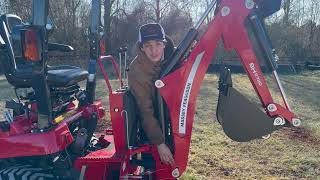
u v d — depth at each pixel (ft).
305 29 95.40
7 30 11.09
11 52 10.55
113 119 10.79
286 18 96.99
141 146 10.78
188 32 10.12
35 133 10.29
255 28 10.28
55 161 10.53
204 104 33.88
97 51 12.47
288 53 90.63
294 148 20.83
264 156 19.39
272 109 10.56
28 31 9.46
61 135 10.42
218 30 10.12
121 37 85.30
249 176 16.60
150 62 10.22
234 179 16.20
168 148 10.34
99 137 13.44
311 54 90.79
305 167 17.81
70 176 10.80
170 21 88.89
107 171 11.19
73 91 12.88
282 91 10.66
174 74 10.05
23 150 10.27
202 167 17.51
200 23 10.19
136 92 10.21
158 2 89.15
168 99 10.11
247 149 20.48
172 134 10.34
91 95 13.15
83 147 11.44
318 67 77.66
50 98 10.94
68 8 73.15
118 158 10.77
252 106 10.83
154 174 10.85
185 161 10.44
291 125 10.74
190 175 16.14
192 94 10.17
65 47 13.71
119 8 86.22
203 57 10.13
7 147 10.39
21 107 12.16
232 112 11.00
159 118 10.37
